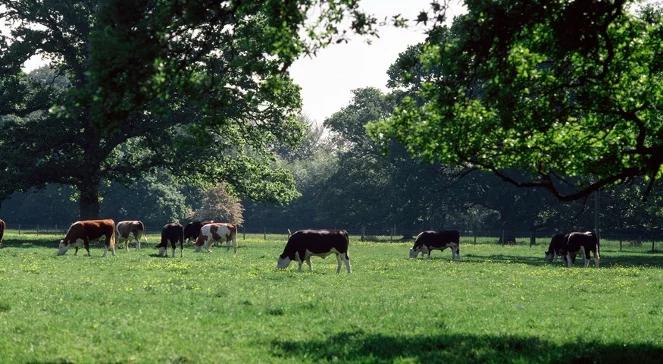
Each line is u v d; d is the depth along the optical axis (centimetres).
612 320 1858
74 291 2092
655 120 1672
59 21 5531
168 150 5678
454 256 4544
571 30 1397
